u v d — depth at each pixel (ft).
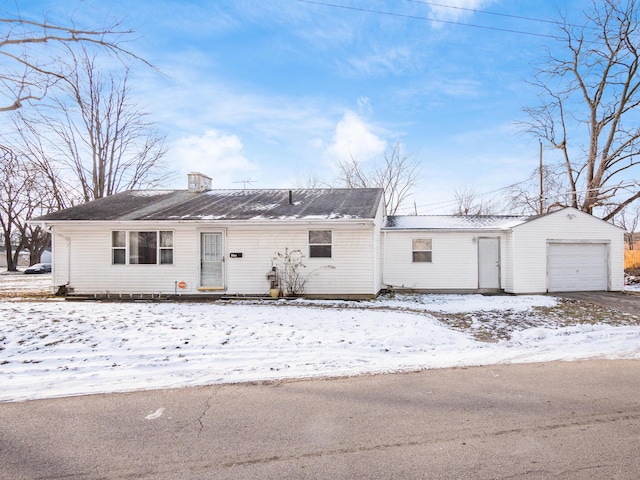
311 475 10.11
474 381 17.87
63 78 33.19
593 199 73.77
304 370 19.61
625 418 13.65
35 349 22.27
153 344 23.50
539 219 49.57
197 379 18.20
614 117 74.49
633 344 25.39
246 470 10.39
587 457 10.93
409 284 51.60
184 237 45.44
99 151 88.48
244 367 20.10
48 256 184.14
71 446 11.77
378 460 10.87
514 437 12.23
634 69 71.15
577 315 34.88
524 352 23.41
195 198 54.34
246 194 56.08
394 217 61.72
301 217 42.96
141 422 13.48
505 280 50.47
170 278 45.50
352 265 44.52
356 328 28.25
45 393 16.38
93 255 46.09
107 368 19.79
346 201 49.85
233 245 45.42
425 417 13.82
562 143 84.02
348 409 14.58
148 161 95.35
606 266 51.26
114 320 29.76
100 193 89.15
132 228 45.50
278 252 45.16
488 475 10.04
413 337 25.95
